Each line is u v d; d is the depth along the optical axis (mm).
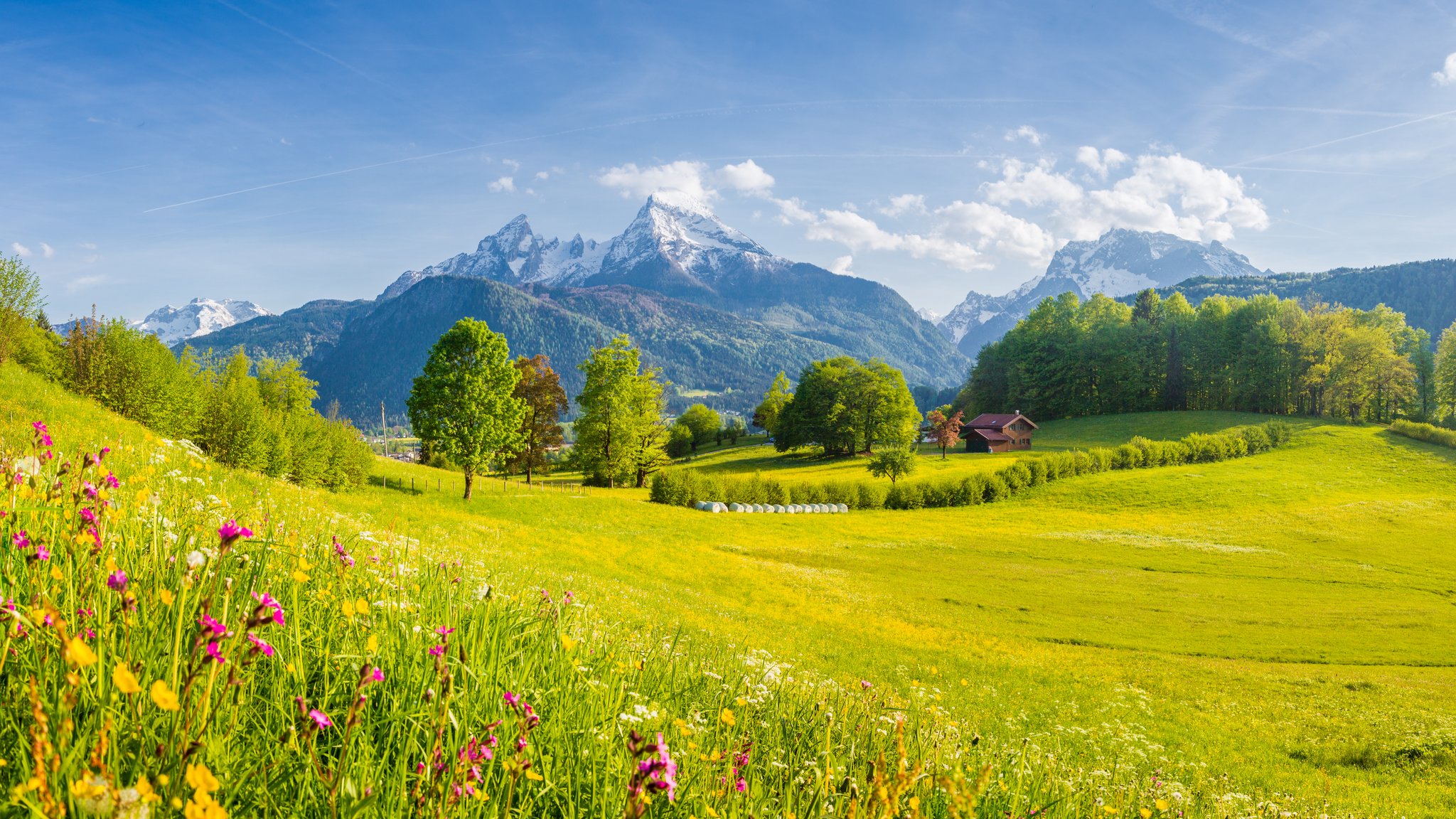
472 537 30094
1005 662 26562
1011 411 142500
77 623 2223
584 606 7832
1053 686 23781
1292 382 115688
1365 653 31078
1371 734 20969
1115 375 131375
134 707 1931
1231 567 48469
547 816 2621
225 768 1899
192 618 2492
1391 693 25391
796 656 20844
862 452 115125
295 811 1988
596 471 70000
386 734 2645
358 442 44844
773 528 54938
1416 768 18578
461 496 47469
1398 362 107812
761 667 7480
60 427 14375
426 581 4824
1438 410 113812
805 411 116688
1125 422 121875
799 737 4691
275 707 2408
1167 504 70625
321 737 2461
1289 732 21047
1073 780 6551
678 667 5840
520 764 2273
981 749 5898
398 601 3873
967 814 2908
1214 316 128750
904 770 2648
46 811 1244
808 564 44156
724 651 9031
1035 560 49312
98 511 2906
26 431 10188
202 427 31703
